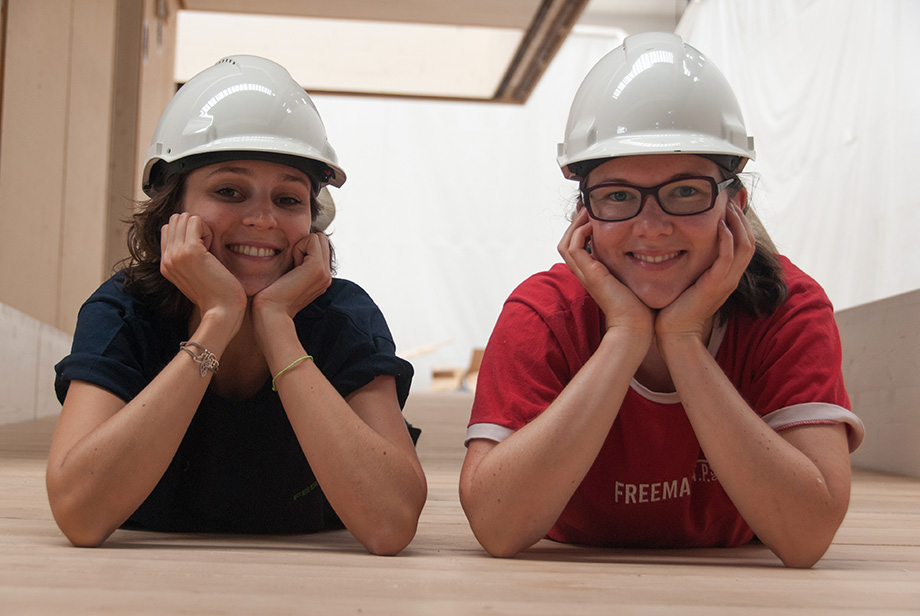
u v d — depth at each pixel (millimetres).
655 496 1503
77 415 1360
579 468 1338
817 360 1419
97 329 1448
